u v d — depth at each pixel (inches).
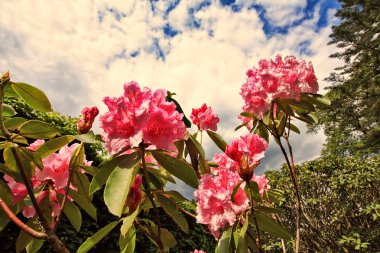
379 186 62.3
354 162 70.2
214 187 19.7
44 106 14.1
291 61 24.7
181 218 16.6
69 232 41.1
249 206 19.1
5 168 13.1
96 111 16.7
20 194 14.7
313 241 64.1
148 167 19.3
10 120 14.7
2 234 35.3
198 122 26.9
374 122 189.9
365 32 171.6
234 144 17.9
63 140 15.3
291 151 22.7
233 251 19.0
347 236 58.0
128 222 14.0
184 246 63.6
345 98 189.3
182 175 15.1
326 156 72.4
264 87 23.3
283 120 25.0
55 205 16.4
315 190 68.4
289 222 66.3
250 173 17.5
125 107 14.0
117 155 15.8
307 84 23.9
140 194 16.3
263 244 67.6
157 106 15.0
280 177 75.9
